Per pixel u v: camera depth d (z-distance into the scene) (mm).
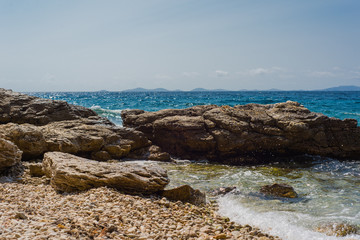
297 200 9414
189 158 16641
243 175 12852
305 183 11578
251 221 7559
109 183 8812
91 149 14883
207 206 8734
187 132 16531
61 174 8914
